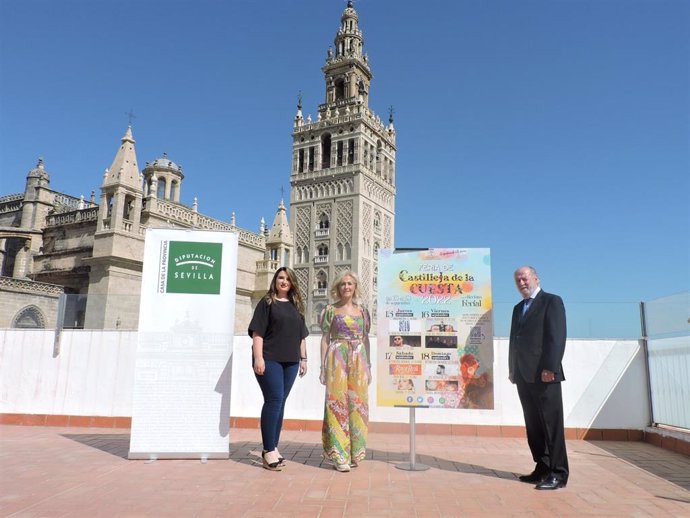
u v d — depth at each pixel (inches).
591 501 228.4
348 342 299.1
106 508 209.5
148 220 1417.3
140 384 315.6
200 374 319.3
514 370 280.8
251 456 322.3
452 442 388.5
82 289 1430.9
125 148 1284.4
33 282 1262.3
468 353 293.4
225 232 335.9
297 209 2994.6
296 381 443.8
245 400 448.5
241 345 455.8
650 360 408.2
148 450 309.1
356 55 3127.5
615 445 386.0
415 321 299.3
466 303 298.2
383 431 427.8
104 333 466.3
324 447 291.6
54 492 232.5
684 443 346.6
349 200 2842.0
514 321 289.1
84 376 460.4
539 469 264.4
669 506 221.6
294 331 299.0
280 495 232.1
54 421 454.0
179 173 1952.5
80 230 1517.0
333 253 2817.4
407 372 295.0
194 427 313.7
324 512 207.6
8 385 464.8
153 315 322.3
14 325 1214.3
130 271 1264.8
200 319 324.5
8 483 247.4
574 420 412.5
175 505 215.0
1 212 1758.1
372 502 222.4
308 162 3031.5
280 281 304.2
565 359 419.8
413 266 305.6
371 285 2866.6
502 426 416.5
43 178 1644.9
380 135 3097.9
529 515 207.6
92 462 299.4
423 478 268.2
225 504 217.3
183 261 329.4
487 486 253.8
